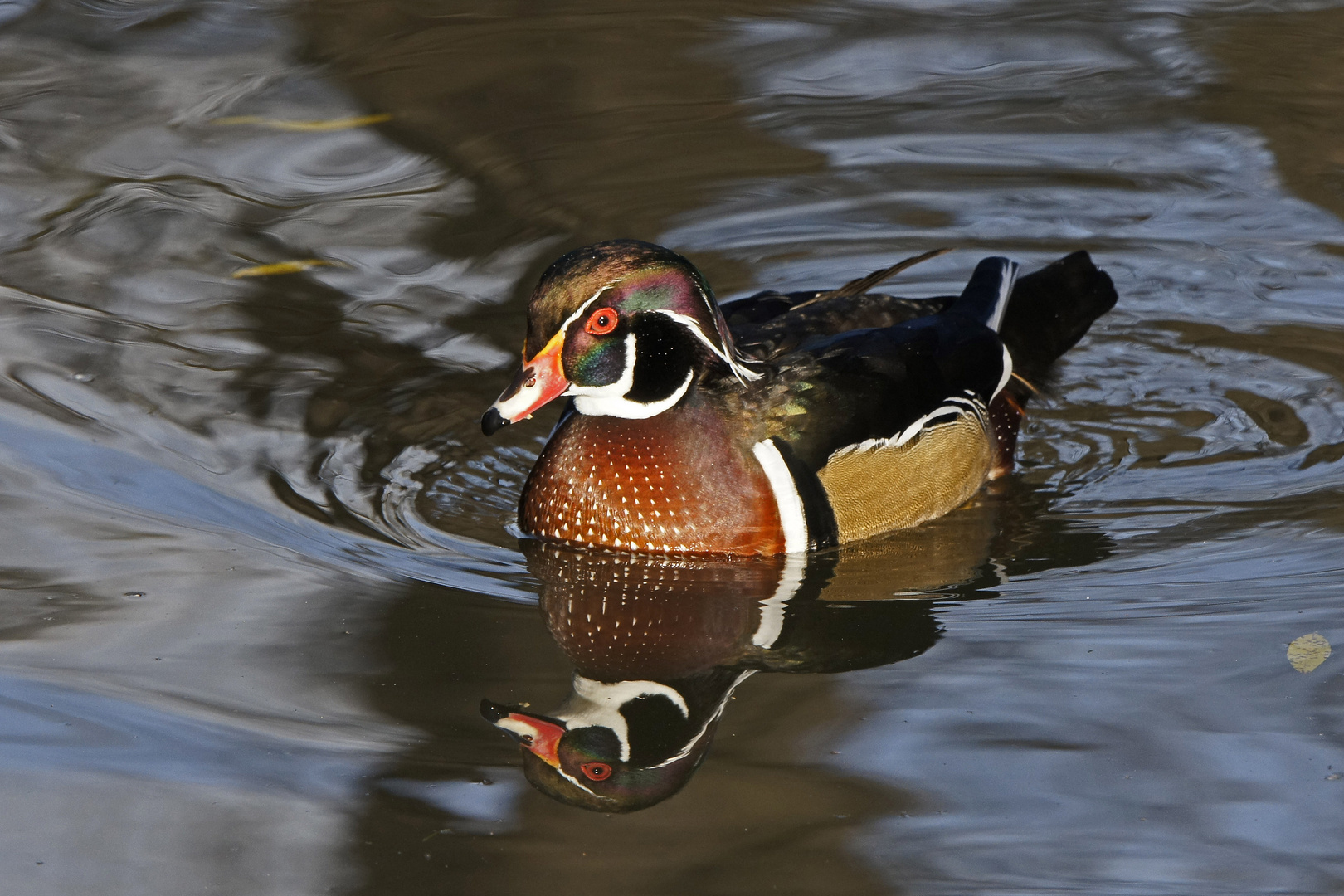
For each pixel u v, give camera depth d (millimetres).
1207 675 8734
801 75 17266
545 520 10594
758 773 7984
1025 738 8203
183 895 7031
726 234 14516
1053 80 17016
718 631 9453
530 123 16312
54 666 8641
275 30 18172
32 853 7242
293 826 7500
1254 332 13219
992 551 10547
